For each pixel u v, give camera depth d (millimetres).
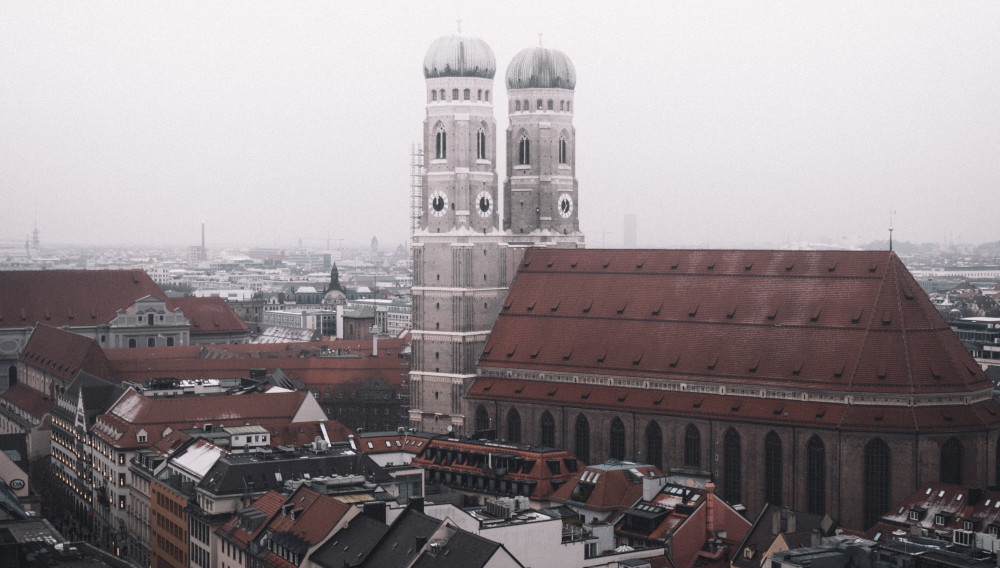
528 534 169375
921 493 199875
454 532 154500
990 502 189875
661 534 188250
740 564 176375
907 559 153375
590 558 173500
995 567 149250
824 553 158625
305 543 166500
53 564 162250
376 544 159375
